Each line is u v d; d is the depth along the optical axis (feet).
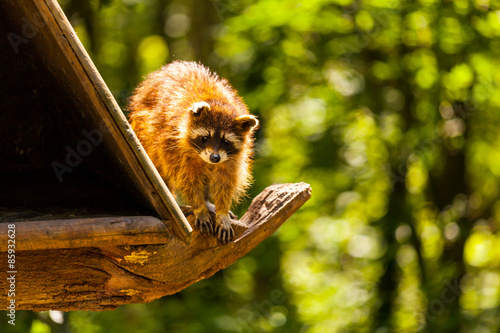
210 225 13.64
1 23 15.76
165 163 17.66
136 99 18.67
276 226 14.28
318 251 47.09
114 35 48.78
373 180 42.75
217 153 17.17
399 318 41.60
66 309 13.42
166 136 17.56
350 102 42.34
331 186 43.68
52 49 12.44
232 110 18.51
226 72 40.81
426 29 37.45
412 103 41.50
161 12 48.57
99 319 36.58
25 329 24.20
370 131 42.11
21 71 16.47
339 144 42.73
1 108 16.81
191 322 38.50
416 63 38.99
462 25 36.47
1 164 17.07
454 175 42.45
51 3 11.33
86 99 12.05
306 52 40.01
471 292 41.81
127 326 38.29
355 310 43.14
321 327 43.21
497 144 42.73
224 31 38.81
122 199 14.43
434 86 38.60
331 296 45.11
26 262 12.64
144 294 13.50
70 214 13.15
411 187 43.55
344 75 42.14
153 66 48.11
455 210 42.22
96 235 11.51
